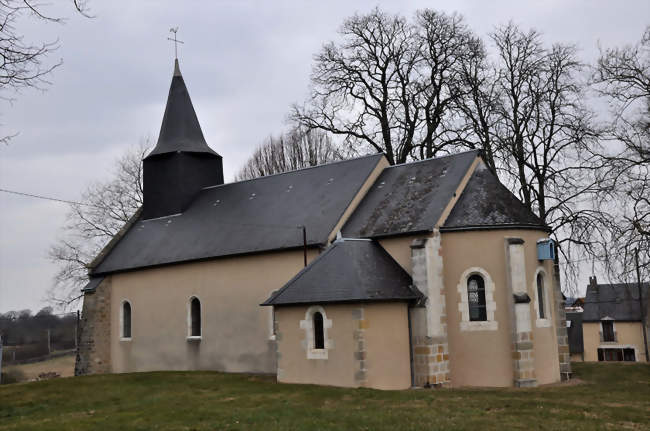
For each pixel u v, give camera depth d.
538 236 22.23
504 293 21.09
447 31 33.66
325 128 37.03
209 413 15.34
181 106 33.66
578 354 52.94
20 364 47.94
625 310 51.34
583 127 27.97
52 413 16.88
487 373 20.83
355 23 35.50
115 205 43.56
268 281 24.47
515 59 30.03
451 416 14.22
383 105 35.16
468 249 21.44
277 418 14.30
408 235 21.73
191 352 27.16
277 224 25.70
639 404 16.12
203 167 33.03
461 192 22.81
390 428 12.95
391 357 19.70
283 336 20.55
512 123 29.88
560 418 14.10
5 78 12.52
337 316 19.44
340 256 20.86
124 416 15.57
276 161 48.56
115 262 31.83
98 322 31.38
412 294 20.55
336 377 19.27
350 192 25.12
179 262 27.77
